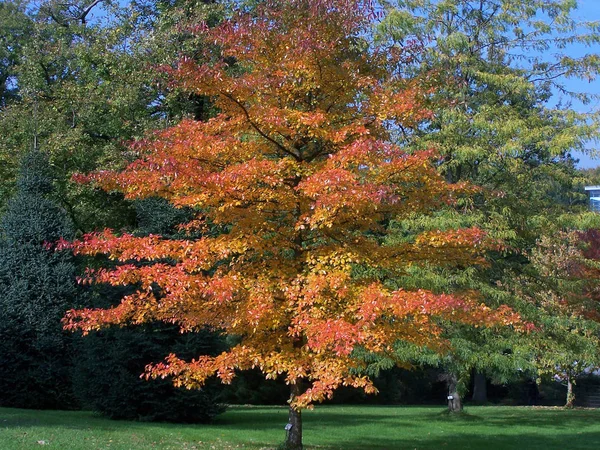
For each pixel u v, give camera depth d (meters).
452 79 14.32
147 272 7.70
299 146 8.91
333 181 6.93
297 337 8.27
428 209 8.54
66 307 14.96
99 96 20.23
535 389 31.28
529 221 14.80
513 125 14.25
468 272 14.12
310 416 17.27
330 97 8.91
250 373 23.80
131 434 10.98
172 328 13.34
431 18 15.27
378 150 7.48
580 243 19.86
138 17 22.41
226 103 8.66
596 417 18.55
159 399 13.48
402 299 6.94
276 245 8.34
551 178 15.73
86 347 13.75
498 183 15.34
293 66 8.45
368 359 14.42
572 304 17.31
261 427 13.74
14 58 26.88
